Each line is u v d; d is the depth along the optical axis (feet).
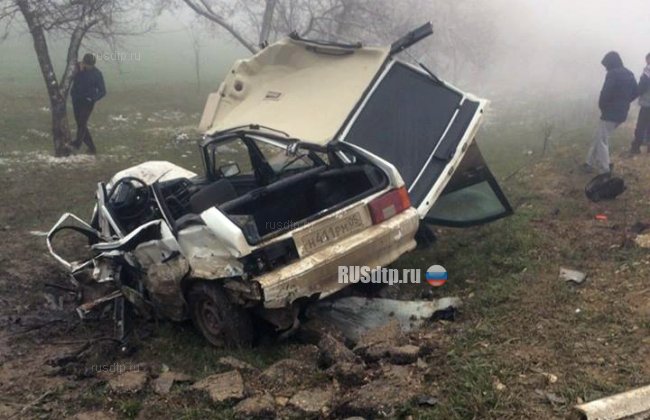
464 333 14.76
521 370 12.62
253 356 15.26
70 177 35.83
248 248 14.62
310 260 15.11
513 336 14.30
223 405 12.28
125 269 18.35
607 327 14.24
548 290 16.71
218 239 15.25
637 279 16.63
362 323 16.61
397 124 19.86
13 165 38.09
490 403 11.53
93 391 13.70
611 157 31.73
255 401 12.09
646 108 30.60
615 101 27.40
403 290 18.98
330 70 21.48
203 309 16.47
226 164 20.74
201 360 15.51
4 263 22.80
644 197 24.75
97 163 39.37
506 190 28.32
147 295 17.84
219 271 15.20
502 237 21.79
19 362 15.71
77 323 18.40
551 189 27.71
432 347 13.99
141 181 19.89
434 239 22.66
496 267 19.65
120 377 13.87
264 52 22.67
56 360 15.70
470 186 21.86
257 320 16.38
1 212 29.32
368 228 16.38
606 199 24.91
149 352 16.44
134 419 12.32
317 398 12.07
